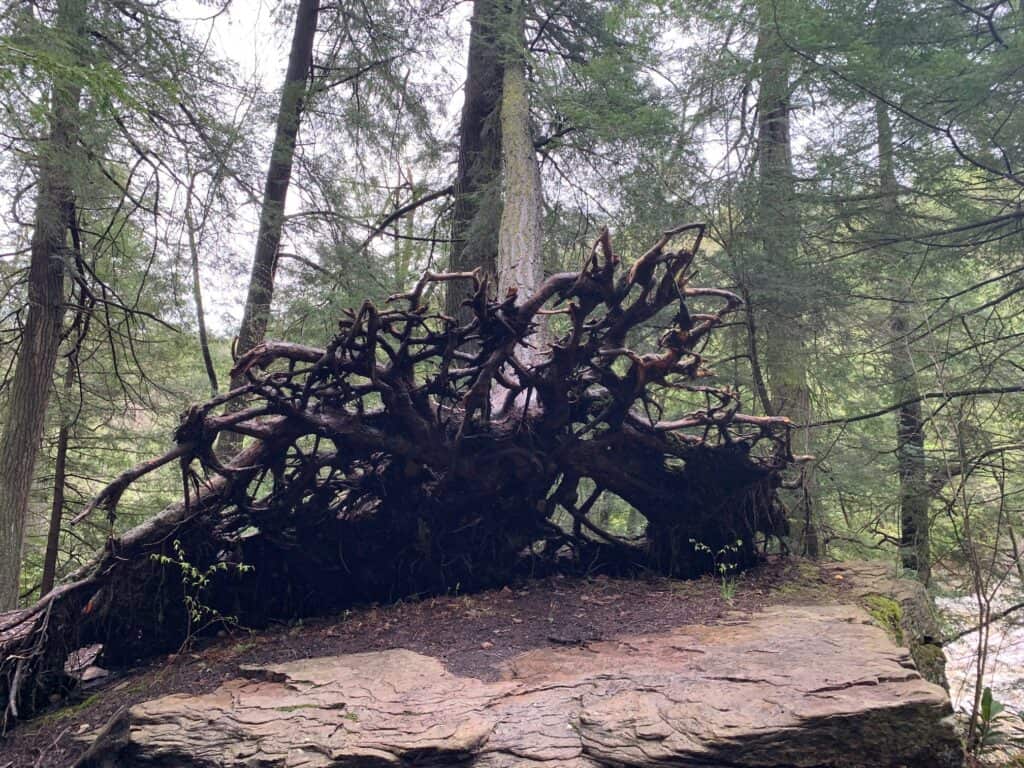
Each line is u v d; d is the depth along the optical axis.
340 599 5.53
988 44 6.36
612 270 4.59
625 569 6.02
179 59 8.03
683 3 7.09
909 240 7.10
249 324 9.90
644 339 9.14
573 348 4.86
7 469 8.46
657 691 3.21
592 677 3.47
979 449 6.88
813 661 3.41
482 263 10.02
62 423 10.60
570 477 5.72
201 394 11.60
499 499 5.59
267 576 5.29
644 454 5.74
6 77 4.73
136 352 11.20
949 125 6.29
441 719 3.10
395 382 4.88
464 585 5.66
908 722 2.79
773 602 4.79
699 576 5.86
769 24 6.54
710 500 5.81
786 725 2.79
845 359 8.65
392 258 11.70
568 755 2.82
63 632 4.60
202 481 4.99
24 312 9.41
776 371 8.54
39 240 8.52
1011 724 5.31
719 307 8.84
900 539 8.44
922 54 6.27
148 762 3.23
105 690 4.50
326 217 10.55
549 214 10.84
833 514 10.48
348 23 11.37
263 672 3.98
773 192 7.57
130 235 9.94
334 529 5.36
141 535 4.76
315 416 4.84
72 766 3.52
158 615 4.94
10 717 4.29
